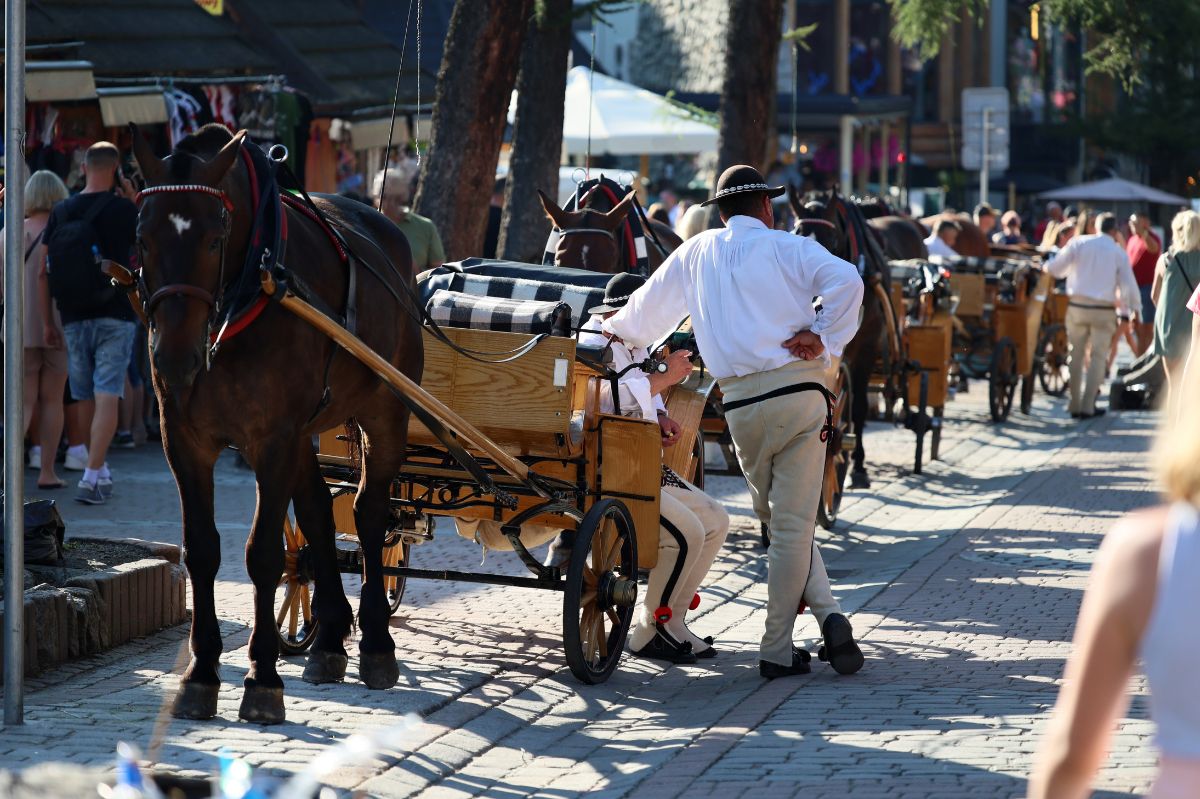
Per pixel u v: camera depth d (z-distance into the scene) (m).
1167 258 18.19
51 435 13.91
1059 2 26.73
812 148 48.59
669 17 55.97
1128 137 50.75
